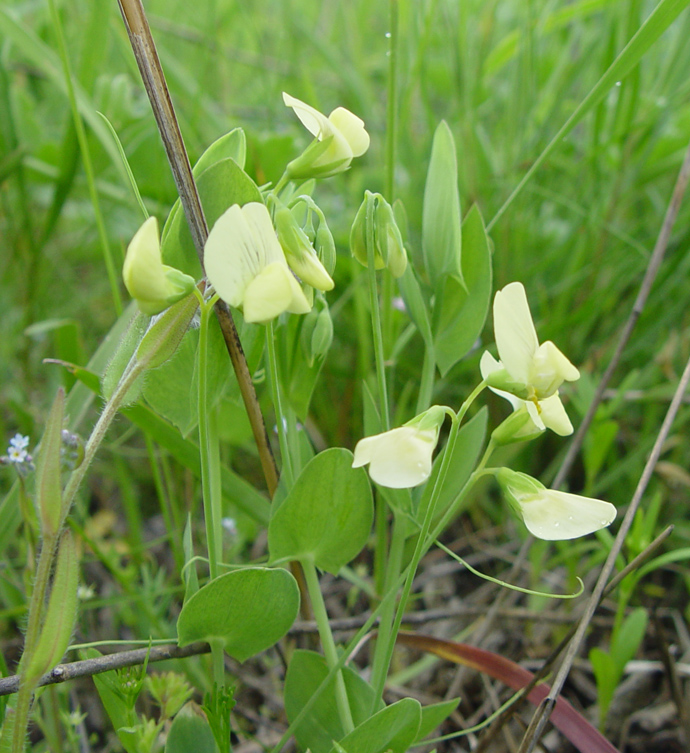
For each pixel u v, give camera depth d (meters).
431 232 0.15
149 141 0.26
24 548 0.19
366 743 0.13
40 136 0.29
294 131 0.30
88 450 0.12
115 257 0.29
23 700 0.11
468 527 0.24
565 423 0.13
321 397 0.25
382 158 0.29
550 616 0.19
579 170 0.28
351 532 0.14
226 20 0.36
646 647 0.20
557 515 0.12
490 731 0.15
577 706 0.19
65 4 0.30
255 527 0.22
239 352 0.14
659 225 0.27
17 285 0.30
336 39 0.40
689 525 0.23
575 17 0.26
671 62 0.25
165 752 0.13
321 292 0.14
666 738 0.18
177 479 0.22
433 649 0.15
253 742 0.18
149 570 0.22
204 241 0.13
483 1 0.30
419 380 0.24
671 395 0.23
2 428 0.22
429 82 0.32
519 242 0.25
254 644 0.13
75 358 0.21
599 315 0.27
